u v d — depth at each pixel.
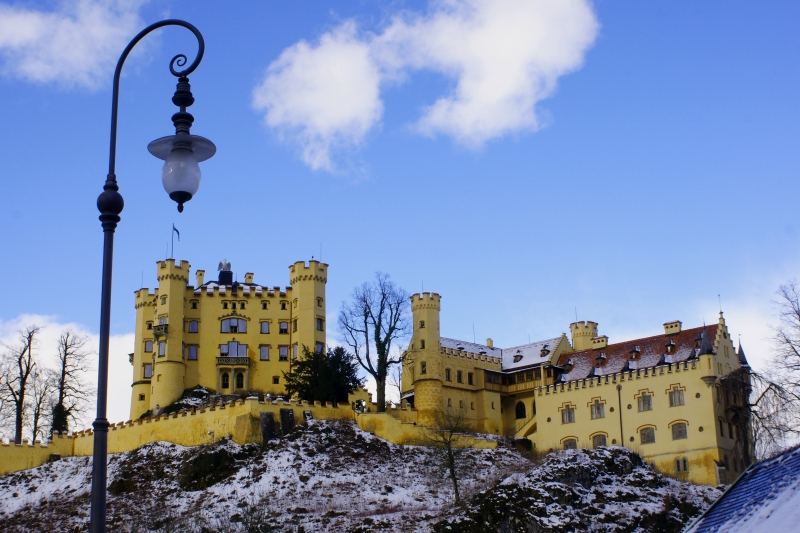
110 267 23.09
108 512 84.62
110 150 23.70
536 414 111.75
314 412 101.50
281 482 87.19
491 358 123.62
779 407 82.69
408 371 122.56
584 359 116.25
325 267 124.88
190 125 24.89
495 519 67.81
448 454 85.44
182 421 99.00
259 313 123.56
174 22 23.98
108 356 22.80
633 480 76.12
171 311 119.25
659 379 101.56
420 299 118.69
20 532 82.00
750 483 28.00
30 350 105.56
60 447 101.38
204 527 75.88
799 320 79.25
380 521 73.00
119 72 23.91
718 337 102.31
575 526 66.00
